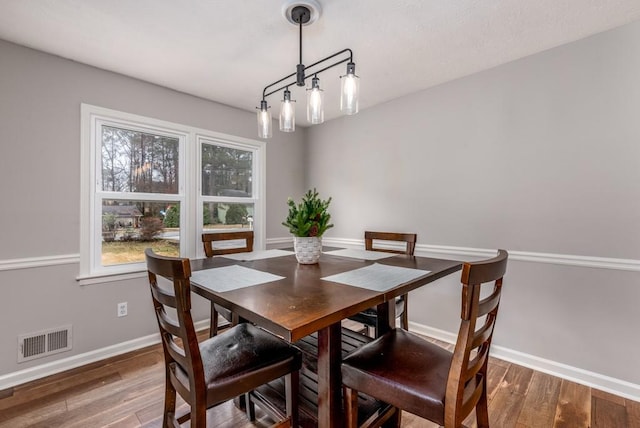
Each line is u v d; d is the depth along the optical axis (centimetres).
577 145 197
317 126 370
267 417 166
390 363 118
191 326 103
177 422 129
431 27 180
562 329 204
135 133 251
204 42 195
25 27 178
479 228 241
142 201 254
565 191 202
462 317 97
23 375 196
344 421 128
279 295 115
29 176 200
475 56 215
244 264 177
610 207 186
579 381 196
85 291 222
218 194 307
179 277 99
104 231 234
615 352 185
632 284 180
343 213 342
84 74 221
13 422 160
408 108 284
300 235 175
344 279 139
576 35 190
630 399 179
